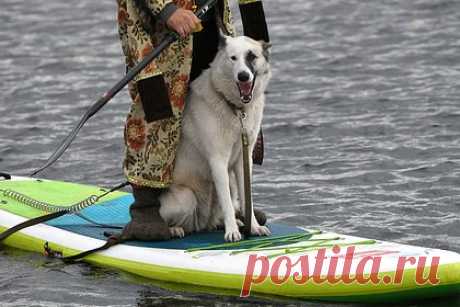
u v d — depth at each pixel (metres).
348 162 15.74
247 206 10.98
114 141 17.42
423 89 20.52
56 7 32.56
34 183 13.62
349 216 13.18
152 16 10.78
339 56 24.00
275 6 30.81
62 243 11.51
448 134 17.09
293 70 22.84
